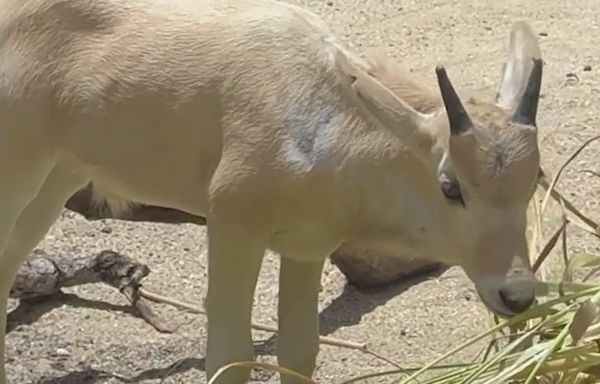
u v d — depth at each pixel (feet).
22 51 28.04
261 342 33.12
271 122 26.08
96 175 28.71
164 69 26.96
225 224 26.76
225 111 26.45
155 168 27.66
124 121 27.45
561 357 24.80
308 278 28.35
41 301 34.71
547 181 31.42
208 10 27.35
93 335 33.42
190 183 27.55
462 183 23.91
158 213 38.04
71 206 37.81
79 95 27.66
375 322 33.91
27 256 31.45
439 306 34.37
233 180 26.35
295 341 28.66
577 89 45.57
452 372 25.86
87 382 31.55
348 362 32.07
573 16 53.01
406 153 25.36
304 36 26.53
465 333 32.94
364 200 26.02
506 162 23.54
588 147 40.91
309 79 26.12
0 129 28.45
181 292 35.47
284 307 28.66
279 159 26.02
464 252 24.45
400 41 50.83
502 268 23.89
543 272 28.78
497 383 24.63
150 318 33.91
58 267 34.19
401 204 25.80
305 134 25.95
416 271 35.63
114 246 37.47
